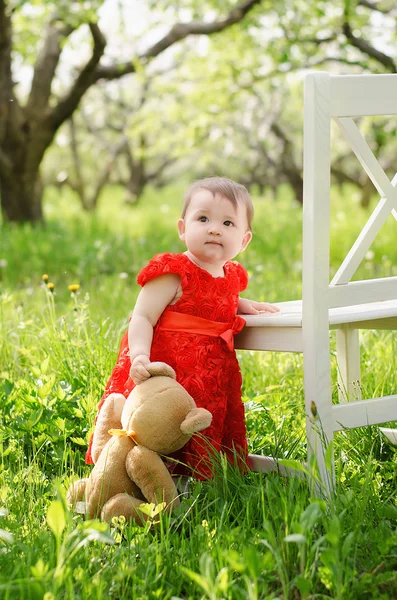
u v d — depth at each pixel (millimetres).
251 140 20031
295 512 1963
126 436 2256
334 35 11273
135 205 22250
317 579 1803
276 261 8258
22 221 11477
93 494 2232
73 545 1766
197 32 10633
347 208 16406
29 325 4383
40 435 2838
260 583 1783
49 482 2533
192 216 2537
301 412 3092
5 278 7391
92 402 2982
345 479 2498
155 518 2162
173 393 2250
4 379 3486
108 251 8523
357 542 1965
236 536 2006
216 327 2492
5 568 1840
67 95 10961
